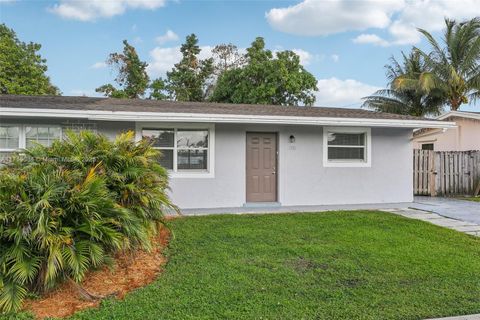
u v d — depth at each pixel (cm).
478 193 1373
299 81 2461
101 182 470
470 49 2162
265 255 582
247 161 1043
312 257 576
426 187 1365
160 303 394
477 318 375
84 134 572
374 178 1104
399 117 1084
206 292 428
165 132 970
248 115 933
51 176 447
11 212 397
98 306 392
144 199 536
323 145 1070
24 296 396
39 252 410
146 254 571
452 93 2220
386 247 633
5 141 862
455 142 1645
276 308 389
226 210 1002
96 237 434
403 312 385
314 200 1062
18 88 2250
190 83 3056
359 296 428
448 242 677
